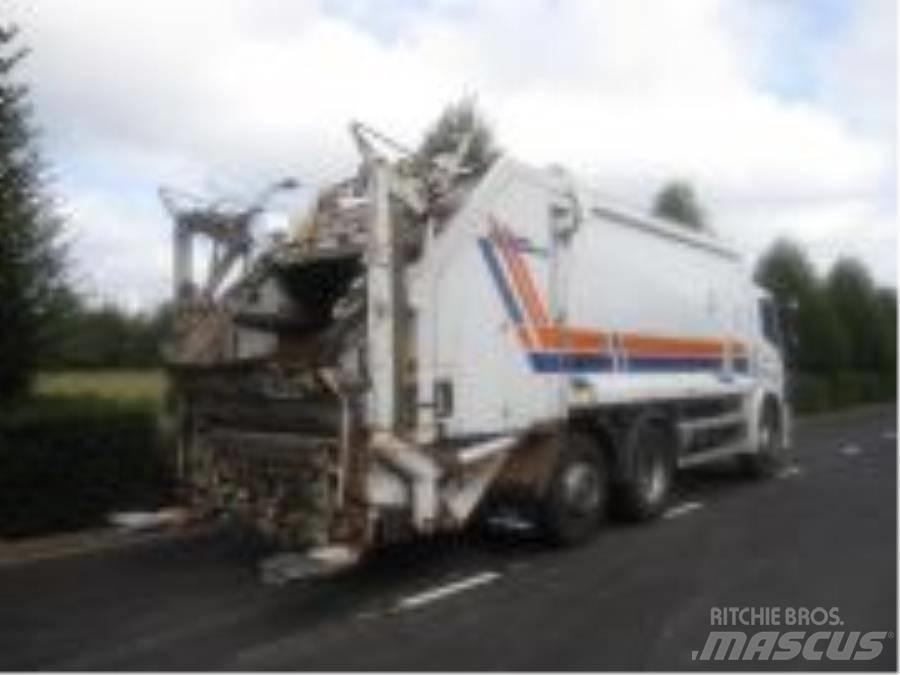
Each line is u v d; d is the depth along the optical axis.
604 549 10.86
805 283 41.56
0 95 12.57
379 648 7.48
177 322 10.59
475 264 9.72
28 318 12.95
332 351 8.85
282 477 9.23
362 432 8.72
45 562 10.41
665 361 13.16
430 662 7.14
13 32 12.71
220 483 9.99
